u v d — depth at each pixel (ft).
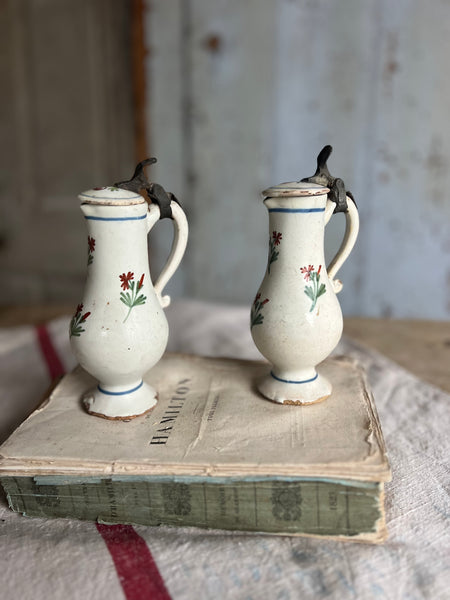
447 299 4.64
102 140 4.74
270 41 4.04
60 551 1.46
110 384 1.77
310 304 1.71
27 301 5.47
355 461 1.46
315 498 1.47
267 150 4.29
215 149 4.33
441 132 4.16
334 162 4.30
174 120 4.30
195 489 1.51
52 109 4.79
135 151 4.58
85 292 1.70
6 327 3.43
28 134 4.91
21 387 2.41
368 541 1.49
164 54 4.15
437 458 1.86
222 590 1.34
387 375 2.45
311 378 1.84
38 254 5.28
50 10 4.51
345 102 4.15
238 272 4.65
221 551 1.46
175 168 4.42
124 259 1.63
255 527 1.54
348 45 4.01
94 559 1.43
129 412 1.74
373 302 4.68
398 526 1.56
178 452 1.54
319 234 1.71
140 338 1.67
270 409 1.79
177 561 1.42
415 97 4.10
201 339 2.89
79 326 1.68
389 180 4.32
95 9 4.39
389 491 1.71
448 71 4.01
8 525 1.57
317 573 1.38
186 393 1.92
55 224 5.14
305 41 4.03
